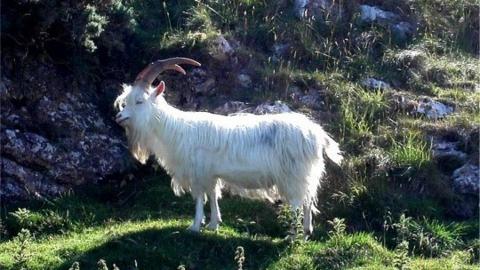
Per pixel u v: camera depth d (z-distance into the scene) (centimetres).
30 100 1215
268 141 1000
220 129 1010
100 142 1219
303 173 1004
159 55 1327
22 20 1203
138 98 1020
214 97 1295
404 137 1223
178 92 1288
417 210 1110
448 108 1298
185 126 1017
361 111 1279
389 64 1400
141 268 944
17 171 1149
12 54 1223
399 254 966
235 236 1012
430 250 1038
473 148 1205
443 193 1140
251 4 1484
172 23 1422
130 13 1315
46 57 1251
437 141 1227
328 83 1323
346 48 1434
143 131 1026
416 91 1348
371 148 1210
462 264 991
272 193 1053
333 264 964
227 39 1385
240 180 1012
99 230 1064
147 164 1215
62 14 1202
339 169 1160
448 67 1408
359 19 1489
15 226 1069
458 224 1086
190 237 995
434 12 1550
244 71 1336
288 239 1007
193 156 1009
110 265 944
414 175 1153
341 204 1122
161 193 1151
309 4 1493
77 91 1253
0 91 1191
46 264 949
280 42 1420
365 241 1012
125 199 1157
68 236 1054
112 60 1310
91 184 1182
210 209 1102
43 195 1149
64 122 1216
